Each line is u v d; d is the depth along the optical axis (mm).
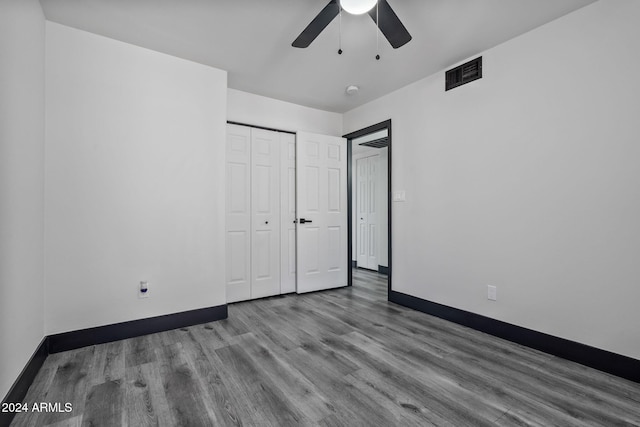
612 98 1805
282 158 3580
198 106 2625
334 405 1483
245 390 1605
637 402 1515
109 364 1878
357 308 3072
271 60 2605
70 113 2088
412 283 3070
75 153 2102
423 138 2965
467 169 2586
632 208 1734
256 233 3377
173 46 2375
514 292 2262
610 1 1808
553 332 2049
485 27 2133
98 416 1396
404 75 2908
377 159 5164
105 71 2223
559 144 2025
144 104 2375
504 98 2324
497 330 2352
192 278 2568
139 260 2336
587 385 1668
